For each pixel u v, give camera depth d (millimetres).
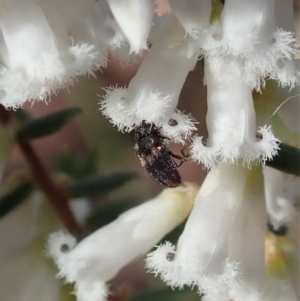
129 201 149
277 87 113
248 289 115
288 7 106
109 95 108
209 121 109
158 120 107
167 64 108
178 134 108
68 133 171
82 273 120
